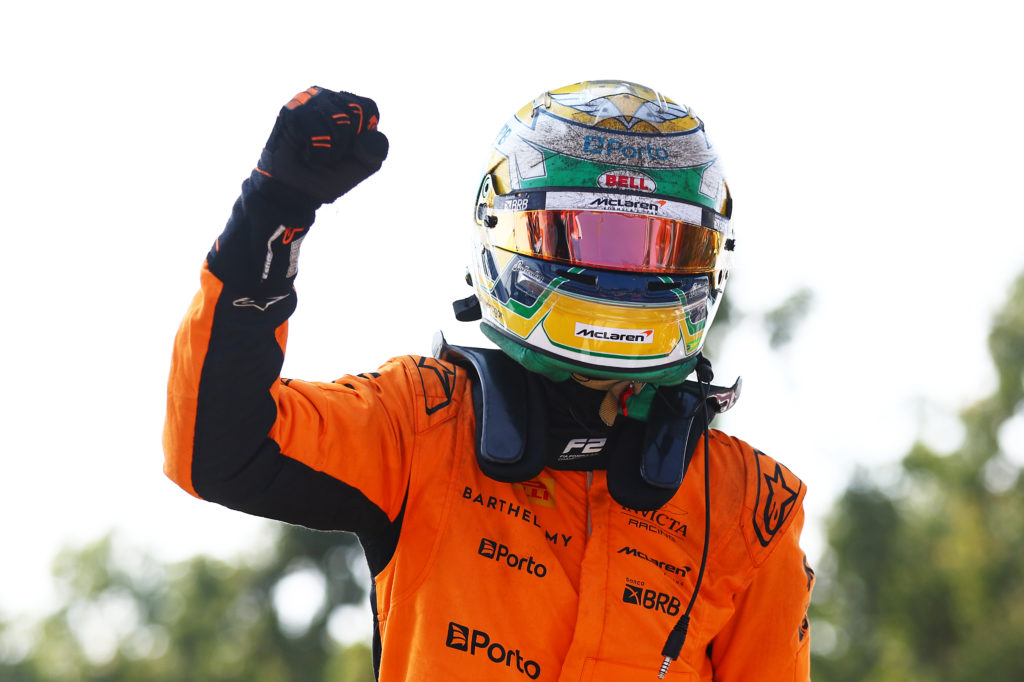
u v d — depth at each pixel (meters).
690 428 9.20
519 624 8.43
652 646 8.62
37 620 96.62
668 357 9.22
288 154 7.51
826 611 61.31
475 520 8.57
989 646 57.66
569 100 9.73
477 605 8.40
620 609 8.59
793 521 9.48
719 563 9.14
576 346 8.99
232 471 7.80
